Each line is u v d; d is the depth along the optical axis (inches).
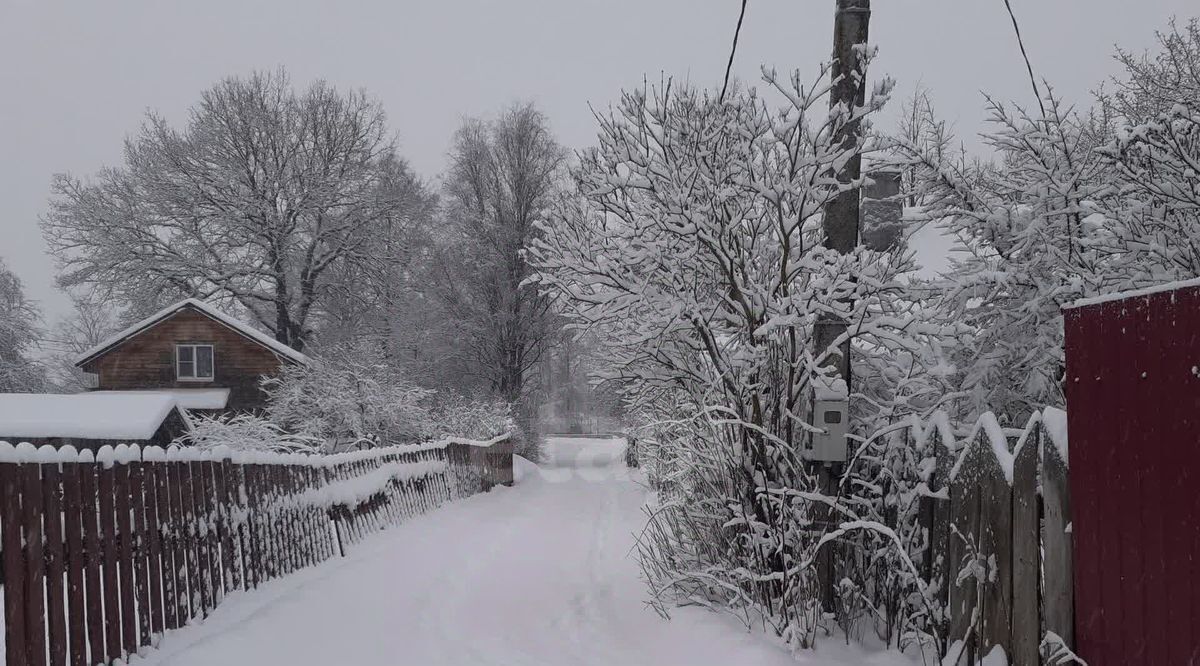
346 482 407.5
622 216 259.4
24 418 828.0
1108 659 127.7
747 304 240.5
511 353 1529.3
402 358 1462.8
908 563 177.5
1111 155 198.7
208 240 1528.1
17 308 1685.5
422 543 414.6
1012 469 159.5
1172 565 112.3
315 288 1585.9
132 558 207.6
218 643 214.4
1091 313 132.6
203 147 1497.3
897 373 244.5
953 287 222.5
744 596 215.5
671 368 270.2
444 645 227.0
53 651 174.7
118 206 1498.5
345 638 228.4
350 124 1584.6
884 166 259.4
